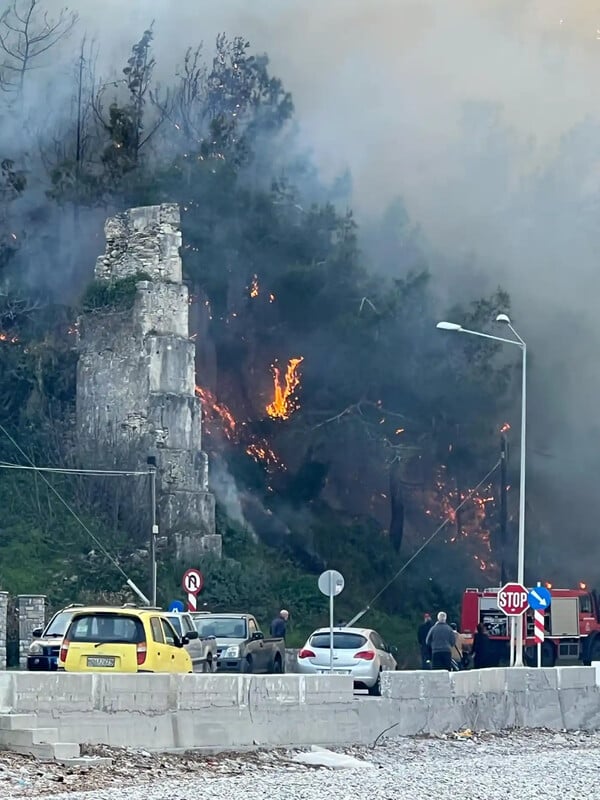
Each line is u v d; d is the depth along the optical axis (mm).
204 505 66812
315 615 66000
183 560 64562
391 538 73688
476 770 23859
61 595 60281
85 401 68938
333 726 27156
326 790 19891
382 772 23250
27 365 71438
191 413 68312
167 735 23828
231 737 24938
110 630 29094
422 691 29578
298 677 26500
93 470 61781
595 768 24594
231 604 63750
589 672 35219
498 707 32062
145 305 68250
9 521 64438
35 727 21859
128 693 23297
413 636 68125
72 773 20234
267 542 71000
